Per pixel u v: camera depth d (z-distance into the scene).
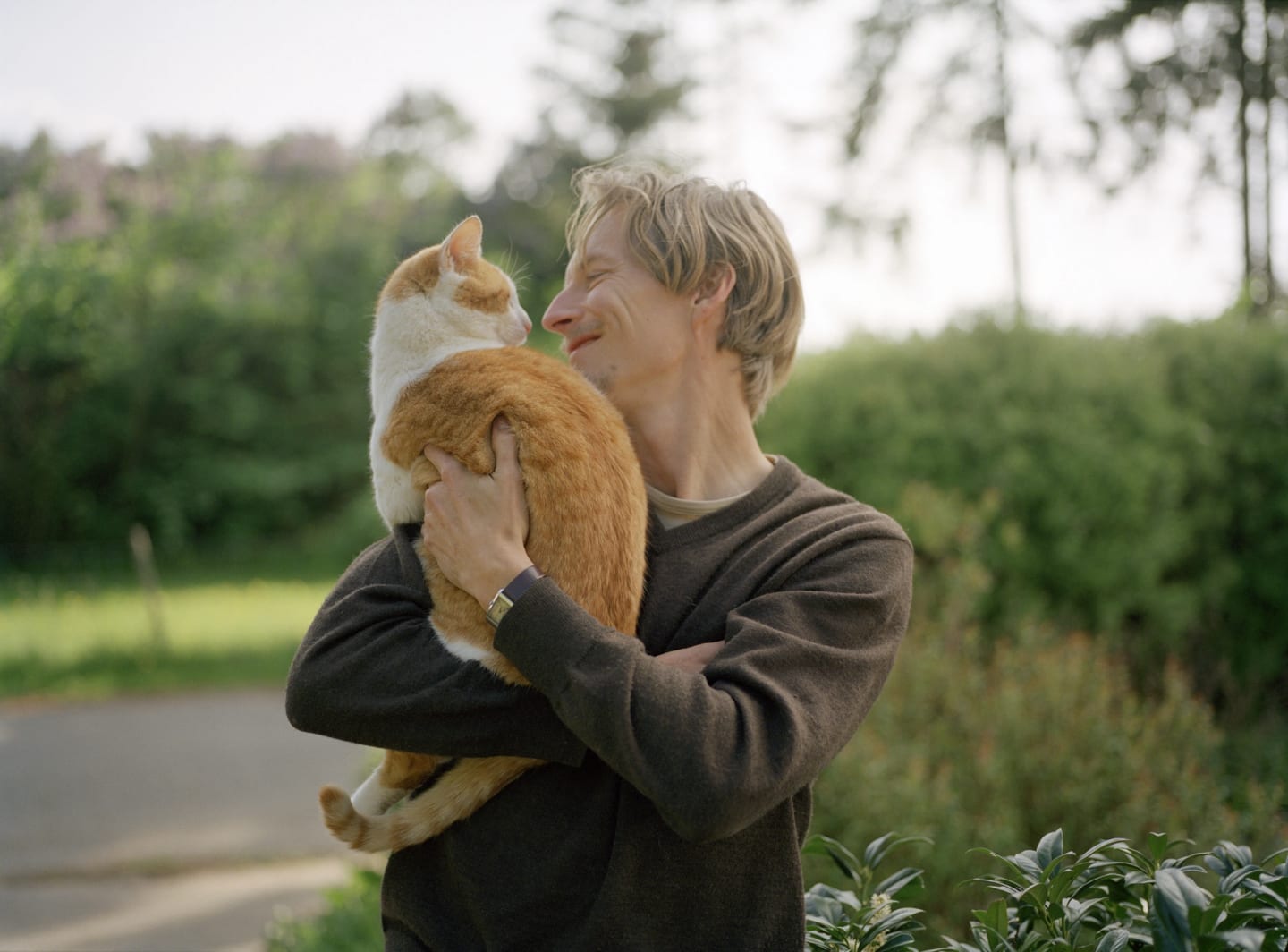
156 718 8.95
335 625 1.53
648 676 1.32
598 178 1.83
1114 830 3.56
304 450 21.91
